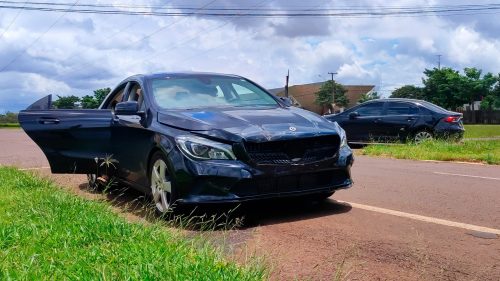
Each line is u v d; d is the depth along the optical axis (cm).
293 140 478
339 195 636
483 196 623
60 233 386
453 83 6962
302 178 486
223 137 468
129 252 334
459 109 6969
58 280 294
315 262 364
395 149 1245
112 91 711
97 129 616
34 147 1675
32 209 464
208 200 461
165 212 483
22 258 331
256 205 561
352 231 450
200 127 481
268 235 441
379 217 505
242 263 340
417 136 1405
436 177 811
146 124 540
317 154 493
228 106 571
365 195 634
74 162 639
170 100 573
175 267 298
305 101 9456
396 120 1441
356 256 376
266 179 468
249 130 473
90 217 426
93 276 293
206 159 463
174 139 481
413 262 361
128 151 580
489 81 6906
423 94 7262
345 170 511
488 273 338
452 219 493
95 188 710
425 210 538
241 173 460
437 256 375
